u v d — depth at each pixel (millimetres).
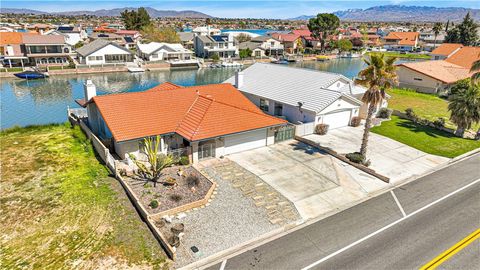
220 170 25781
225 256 16641
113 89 66562
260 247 17391
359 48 141625
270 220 19672
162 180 23672
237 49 111688
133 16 151500
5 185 22984
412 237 18453
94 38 122312
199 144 26828
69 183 23297
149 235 17906
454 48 93812
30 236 17812
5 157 27594
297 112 36219
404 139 34188
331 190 23500
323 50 131500
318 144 31125
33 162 26688
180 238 17656
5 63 80500
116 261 15984
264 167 26641
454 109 35531
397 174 26281
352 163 27578
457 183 25047
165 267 15648
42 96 59250
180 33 133625
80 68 80938
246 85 43656
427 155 30312
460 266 16266
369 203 21984
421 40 157000
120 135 25781
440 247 17656
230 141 28656
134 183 23141
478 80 35750
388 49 144250
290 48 126812
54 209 20188
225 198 21812
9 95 59531
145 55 97688
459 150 31719
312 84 38281
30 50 80438
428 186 24516
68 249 16812
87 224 18766
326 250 17281
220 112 29219
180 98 31984
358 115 40188
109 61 88125
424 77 59719
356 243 17891
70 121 37938
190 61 95875
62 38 85312
